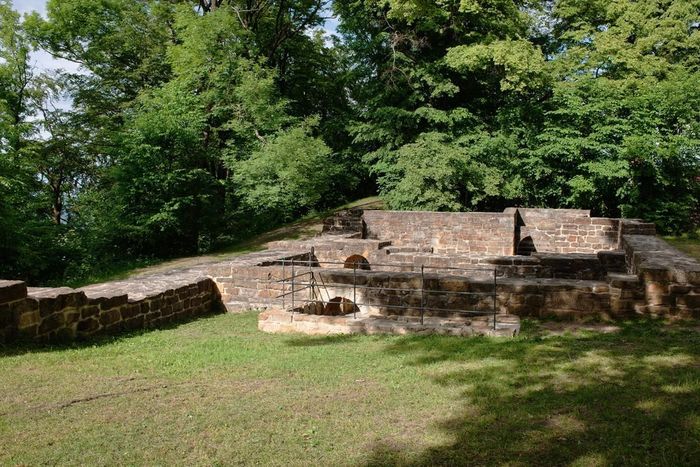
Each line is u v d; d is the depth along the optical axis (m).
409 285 10.17
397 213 20.58
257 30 30.05
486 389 5.50
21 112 24.36
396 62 24.77
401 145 25.50
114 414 4.97
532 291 9.27
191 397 5.45
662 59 21.45
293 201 25.80
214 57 24.58
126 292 10.16
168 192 22.22
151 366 6.69
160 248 23.53
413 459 4.03
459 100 26.05
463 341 7.70
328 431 4.56
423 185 22.33
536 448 4.14
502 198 25.67
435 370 6.27
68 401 5.30
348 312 12.23
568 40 25.02
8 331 7.39
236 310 11.94
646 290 8.67
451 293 9.69
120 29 26.88
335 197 31.72
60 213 27.50
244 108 24.55
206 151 24.81
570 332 8.05
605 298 8.88
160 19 28.27
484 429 4.51
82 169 27.27
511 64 20.91
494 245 19.45
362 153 29.03
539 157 22.23
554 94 22.50
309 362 6.82
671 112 20.59
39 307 7.82
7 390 5.62
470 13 23.33
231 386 5.82
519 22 23.61
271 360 6.99
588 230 19.33
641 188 21.81
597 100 21.11
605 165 20.48
